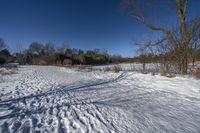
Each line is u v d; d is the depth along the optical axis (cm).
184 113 425
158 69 1259
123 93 645
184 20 1096
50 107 460
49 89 725
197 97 565
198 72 959
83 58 4397
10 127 325
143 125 350
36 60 5134
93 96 597
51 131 312
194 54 1075
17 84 841
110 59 5138
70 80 1046
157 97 579
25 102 504
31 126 332
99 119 378
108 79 1073
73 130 319
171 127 343
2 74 1306
